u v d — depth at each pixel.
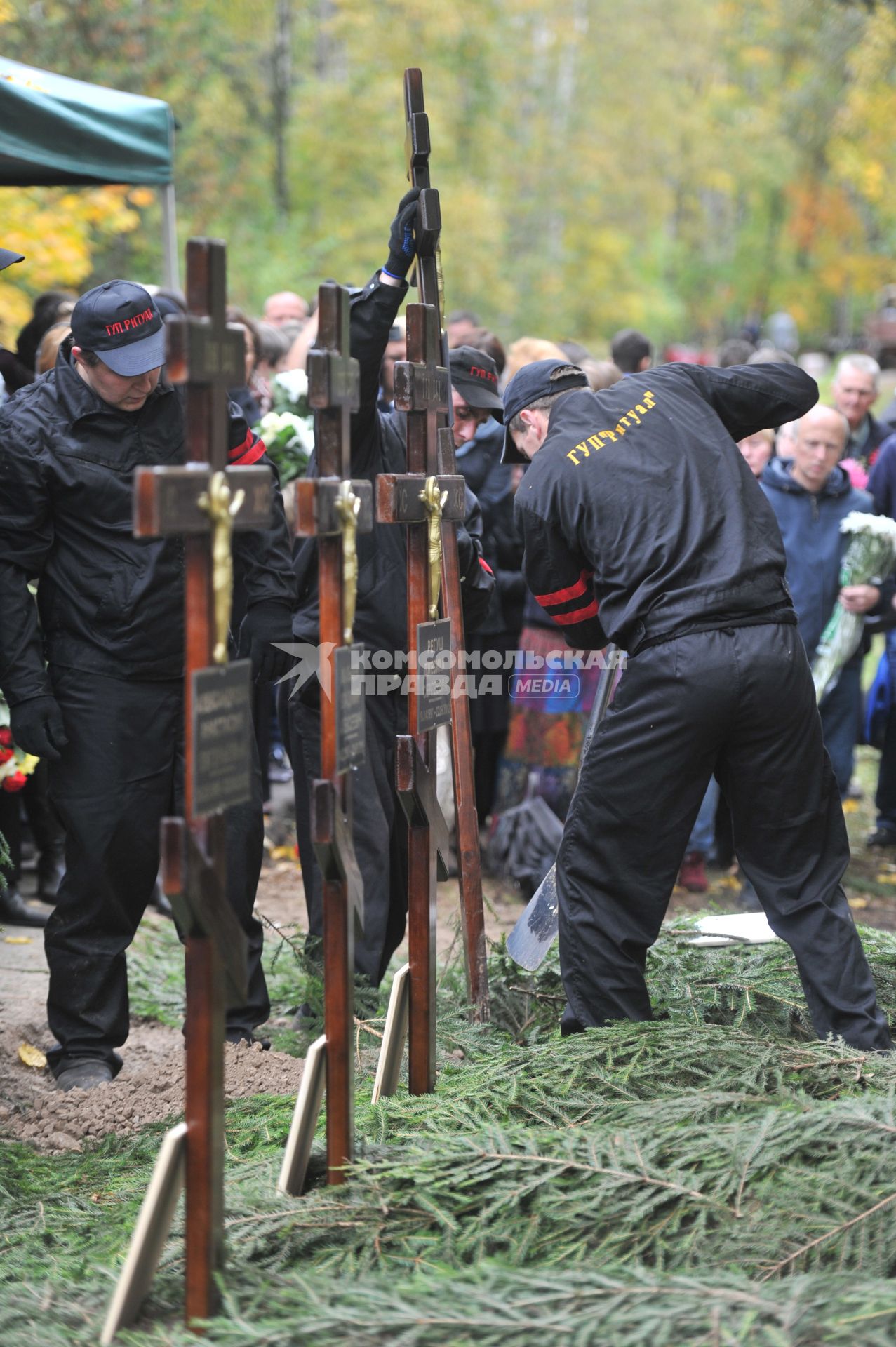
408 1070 5.92
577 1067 5.46
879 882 11.83
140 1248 3.97
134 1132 6.33
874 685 12.69
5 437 6.49
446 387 5.73
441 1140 4.82
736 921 7.50
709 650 5.82
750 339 49.34
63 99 10.12
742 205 79.38
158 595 6.64
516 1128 4.96
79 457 6.50
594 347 58.88
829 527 11.19
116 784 6.72
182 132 30.06
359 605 7.55
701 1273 3.98
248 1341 3.73
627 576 5.98
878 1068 5.32
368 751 7.62
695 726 5.84
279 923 10.20
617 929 6.09
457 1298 3.86
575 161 58.59
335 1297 3.95
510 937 7.04
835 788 6.13
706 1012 6.55
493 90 49.25
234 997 4.07
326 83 43.25
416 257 6.58
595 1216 4.35
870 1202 4.23
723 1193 4.36
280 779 13.56
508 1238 4.34
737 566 5.91
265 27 37.97
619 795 5.98
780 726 5.91
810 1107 4.79
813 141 53.75
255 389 11.48
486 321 47.62
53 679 6.76
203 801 3.81
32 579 6.72
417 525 5.31
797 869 6.10
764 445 12.03
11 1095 6.79
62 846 9.88
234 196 33.09
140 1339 3.88
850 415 13.93
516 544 10.74
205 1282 3.92
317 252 36.84
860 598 11.12
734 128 66.38
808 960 5.98
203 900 3.83
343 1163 4.71
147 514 3.60
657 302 67.06
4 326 18.00
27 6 25.22
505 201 54.12
